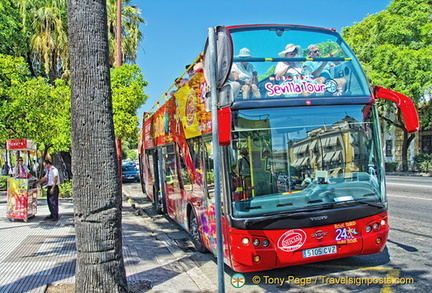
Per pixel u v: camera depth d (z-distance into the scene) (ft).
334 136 18.69
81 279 14.78
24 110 38.83
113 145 15.29
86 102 14.76
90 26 14.87
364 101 19.36
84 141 14.76
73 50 14.85
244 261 16.94
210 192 21.16
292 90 18.60
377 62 84.64
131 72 41.65
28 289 16.97
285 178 17.80
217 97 14.53
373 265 20.80
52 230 30.17
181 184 28.63
